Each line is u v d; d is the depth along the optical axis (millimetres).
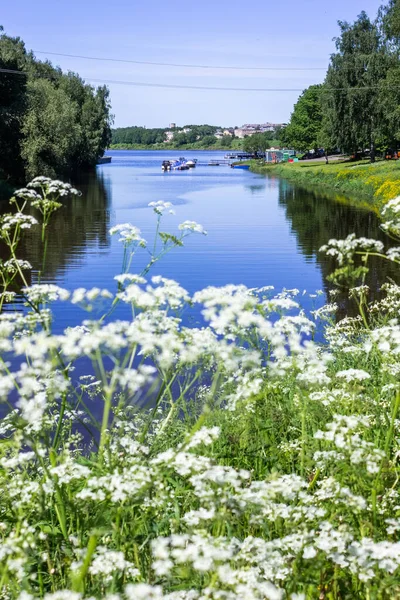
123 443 3209
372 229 27984
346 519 3031
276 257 20594
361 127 66188
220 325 2971
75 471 2920
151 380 2863
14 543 2412
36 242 23766
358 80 64312
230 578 2225
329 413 4289
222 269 18469
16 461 2990
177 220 32031
